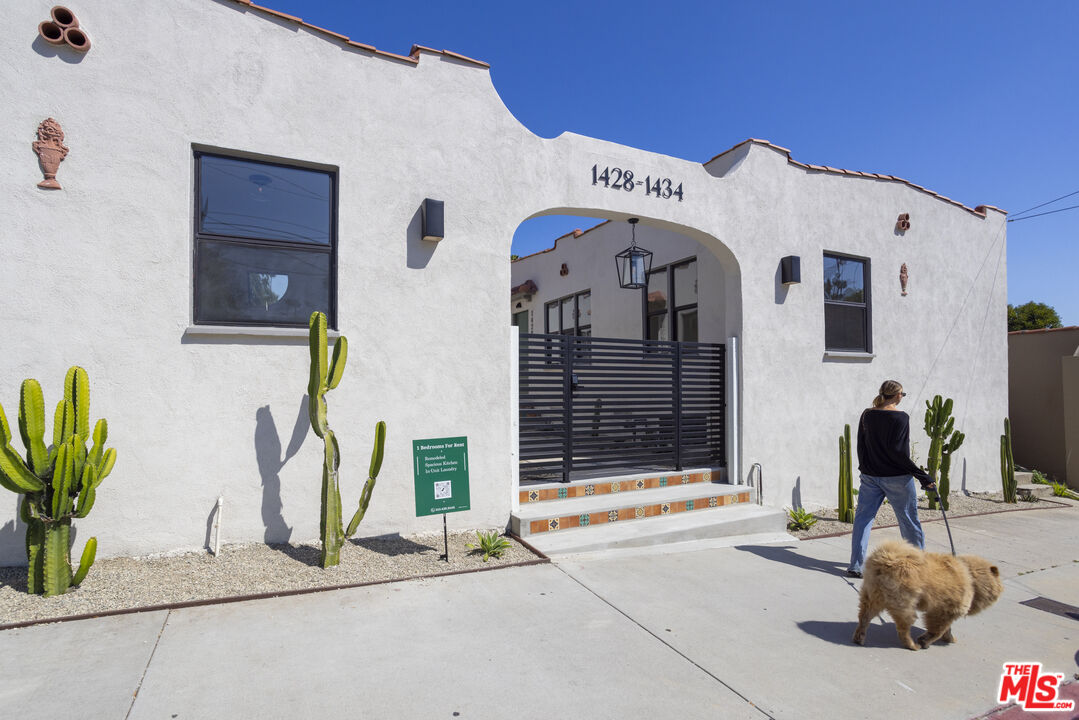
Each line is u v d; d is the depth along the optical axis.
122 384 5.09
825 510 8.70
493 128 6.71
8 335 4.75
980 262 11.17
